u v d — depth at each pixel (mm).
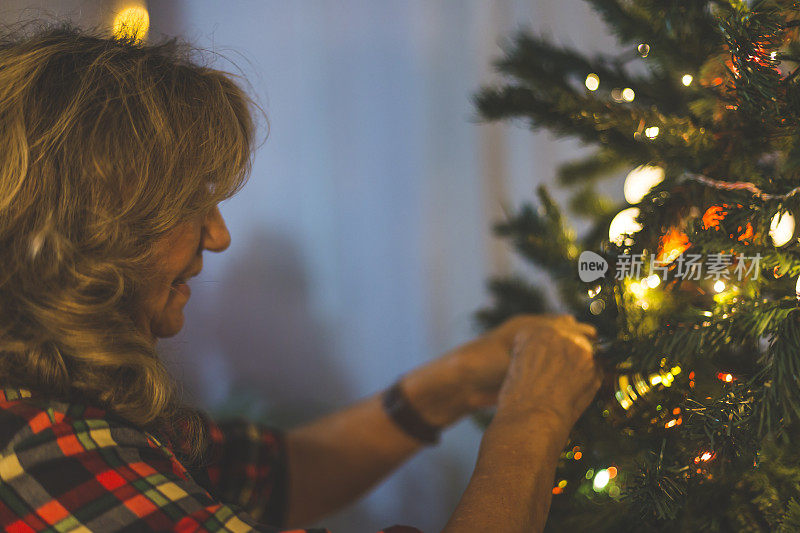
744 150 1021
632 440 1093
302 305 2303
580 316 1199
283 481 1272
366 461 1303
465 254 2180
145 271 958
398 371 2268
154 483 914
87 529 883
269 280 2309
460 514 954
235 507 937
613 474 1066
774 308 966
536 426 1025
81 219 917
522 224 1289
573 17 1993
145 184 928
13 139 901
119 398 945
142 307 978
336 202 2238
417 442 1302
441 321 2221
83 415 923
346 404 2309
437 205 2180
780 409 937
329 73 2174
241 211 2295
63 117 907
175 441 1058
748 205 980
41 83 917
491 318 1367
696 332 991
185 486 927
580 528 1085
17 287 911
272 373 2342
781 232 978
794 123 965
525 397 1063
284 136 2229
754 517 1034
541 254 1252
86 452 908
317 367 2314
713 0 1006
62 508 886
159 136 930
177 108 948
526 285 1389
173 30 2168
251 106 1088
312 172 2234
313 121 2209
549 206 1300
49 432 905
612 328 1108
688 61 1042
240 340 2346
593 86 1120
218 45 2172
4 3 1357
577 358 1088
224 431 1268
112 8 1176
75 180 911
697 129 1023
